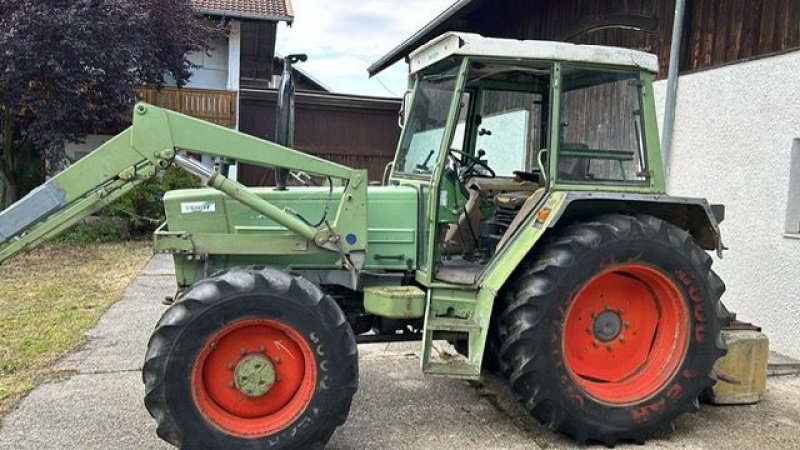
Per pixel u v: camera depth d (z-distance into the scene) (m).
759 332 4.21
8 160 10.98
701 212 3.75
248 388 3.14
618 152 3.64
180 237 3.46
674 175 6.12
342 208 3.51
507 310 3.42
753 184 5.29
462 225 3.99
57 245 9.79
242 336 3.14
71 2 9.45
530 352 3.33
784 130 5.02
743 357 4.04
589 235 3.41
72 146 12.56
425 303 3.53
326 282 3.77
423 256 3.78
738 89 5.43
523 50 3.45
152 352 2.97
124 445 3.30
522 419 3.76
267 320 3.08
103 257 8.96
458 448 3.36
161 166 3.27
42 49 9.27
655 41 6.52
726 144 5.55
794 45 4.95
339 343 3.14
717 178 5.64
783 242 5.02
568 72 3.55
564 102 3.54
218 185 3.31
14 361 4.57
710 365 3.59
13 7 9.17
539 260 3.44
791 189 4.98
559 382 3.36
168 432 2.98
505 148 4.24
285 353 3.20
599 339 3.68
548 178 3.52
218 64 15.72
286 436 3.09
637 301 3.73
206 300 3.00
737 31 5.49
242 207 3.62
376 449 3.33
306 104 13.79
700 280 3.56
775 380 4.51
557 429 3.43
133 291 6.88
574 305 3.58
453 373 3.34
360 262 3.56
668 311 3.64
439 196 3.60
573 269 3.35
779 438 3.57
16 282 7.25
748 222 5.33
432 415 3.78
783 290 5.00
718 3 5.70
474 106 4.15
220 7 14.55
